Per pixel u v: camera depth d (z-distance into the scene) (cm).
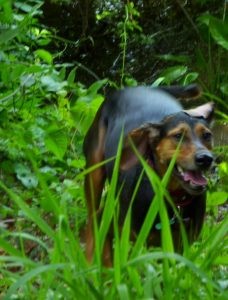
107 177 948
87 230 921
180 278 573
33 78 1277
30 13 1299
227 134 1483
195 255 592
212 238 603
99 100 1209
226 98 1681
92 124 993
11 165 1145
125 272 571
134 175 820
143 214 809
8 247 586
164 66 2125
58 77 1348
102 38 2305
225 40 1623
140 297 570
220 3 2020
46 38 1545
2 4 1238
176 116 834
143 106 909
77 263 586
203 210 826
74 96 1373
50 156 1247
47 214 1010
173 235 809
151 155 834
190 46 2067
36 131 1205
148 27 2192
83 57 2306
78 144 1270
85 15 2278
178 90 1005
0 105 1226
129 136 825
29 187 1123
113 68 2253
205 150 802
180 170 809
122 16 2309
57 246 586
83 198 1010
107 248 831
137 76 2162
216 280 679
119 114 933
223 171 1128
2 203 1084
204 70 1806
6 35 1047
